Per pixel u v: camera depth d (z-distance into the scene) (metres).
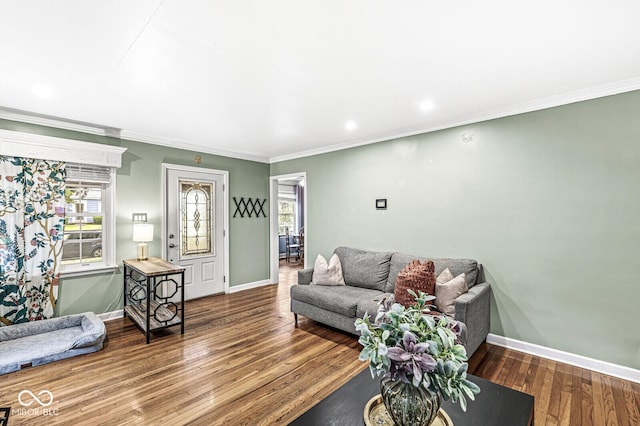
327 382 2.32
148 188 4.08
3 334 2.79
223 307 4.20
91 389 2.21
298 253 8.62
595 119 2.51
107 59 2.02
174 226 4.37
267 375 2.41
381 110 3.02
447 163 3.38
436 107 2.95
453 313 2.57
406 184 3.72
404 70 2.19
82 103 2.82
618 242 2.42
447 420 1.24
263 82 2.38
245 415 1.93
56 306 3.34
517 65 2.12
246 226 5.29
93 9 1.50
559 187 2.68
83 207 3.59
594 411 1.98
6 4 1.45
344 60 2.04
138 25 1.64
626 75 2.26
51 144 3.24
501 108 2.94
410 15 1.57
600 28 1.68
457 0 1.46
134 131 3.80
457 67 2.14
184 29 1.68
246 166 5.29
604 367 2.46
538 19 1.60
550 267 2.73
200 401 2.07
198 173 4.64
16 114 3.05
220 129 3.70
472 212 3.19
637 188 2.34
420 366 1.05
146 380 2.33
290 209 9.26
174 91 2.55
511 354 2.80
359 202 4.22
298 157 5.10
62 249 3.35
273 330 3.37
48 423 1.85
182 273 3.25
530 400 1.41
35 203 3.17
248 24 1.64
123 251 3.83
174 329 3.39
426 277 2.76
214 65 2.10
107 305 3.69
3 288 3.00
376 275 3.56
